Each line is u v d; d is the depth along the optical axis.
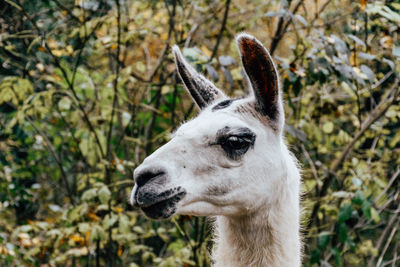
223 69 4.79
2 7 6.16
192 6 6.41
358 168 5.46
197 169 2.78
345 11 6.15
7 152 6.55
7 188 6.12
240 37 2.86
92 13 5.91
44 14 6.42
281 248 2.99
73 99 5.51
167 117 6.36
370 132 5.84
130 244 5.21
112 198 5.51
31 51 6.27
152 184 2.67
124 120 6.01
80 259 6.43
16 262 5.66
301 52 5.17
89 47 5.92
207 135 2.81
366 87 5.34
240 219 2.99
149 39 6.65
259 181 2.87
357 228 5.79
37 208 7.13
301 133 5.00
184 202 2.74
